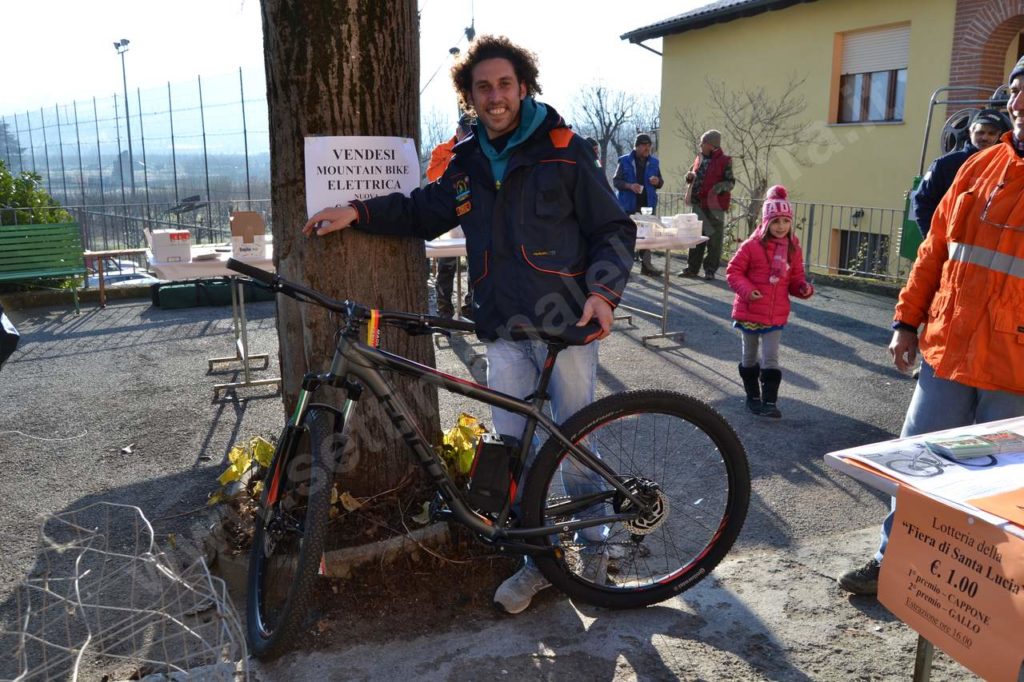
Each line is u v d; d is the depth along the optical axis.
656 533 3.04
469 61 2.46
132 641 2.51
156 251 5.08
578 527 2.62
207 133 10.60
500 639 2.54
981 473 1.83
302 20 2.61
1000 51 10.09
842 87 11.89
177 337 6.86
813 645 2.53
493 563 2.84
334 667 2.40
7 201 8.49
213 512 3.46
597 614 2.70
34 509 3.53
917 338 2.68
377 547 2.74
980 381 2.34
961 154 3.73
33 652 2.45
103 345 6.60
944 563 1.70
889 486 1.80
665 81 14.98
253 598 2.54
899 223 10.60
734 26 13.28
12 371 5.84
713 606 2.75
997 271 2.29
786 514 3.48
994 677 1.59
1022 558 1.53
